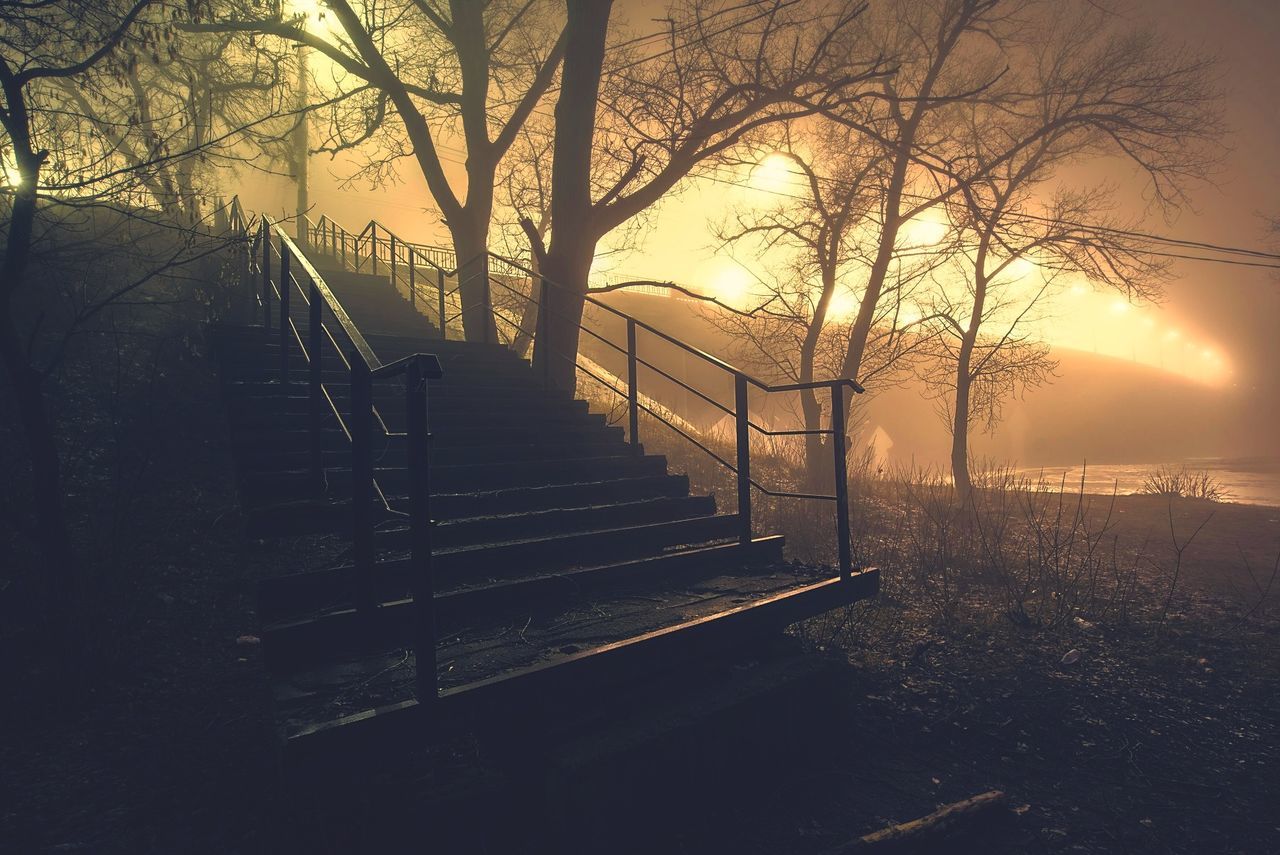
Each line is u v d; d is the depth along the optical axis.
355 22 11.90
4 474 5.46
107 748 3.57
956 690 4.86
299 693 2.84
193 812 3.06
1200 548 10.70
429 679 2.71
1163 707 4.74
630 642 3.37
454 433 6.16
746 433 5.29
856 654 5.40
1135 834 3.30
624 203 10.80
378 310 10.95
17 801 3.09
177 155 5.31
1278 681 5.17
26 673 4.09
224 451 7.14
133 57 4.89
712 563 5.05
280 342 6.55
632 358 7.06
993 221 14.20
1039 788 3.71
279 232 6.35
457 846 2.78
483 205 12.96
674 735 3.18
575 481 6.24
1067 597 7.24
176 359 7.98
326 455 5.22
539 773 2.97
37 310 7.23
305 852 2.61
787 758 3.71
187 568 5.45
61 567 4.29
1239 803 3.60
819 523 9.66
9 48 4.77
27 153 4.43
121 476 5.79
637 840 3.01
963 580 7.82
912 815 3.38
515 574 4.40
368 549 3.41
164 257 8.84
